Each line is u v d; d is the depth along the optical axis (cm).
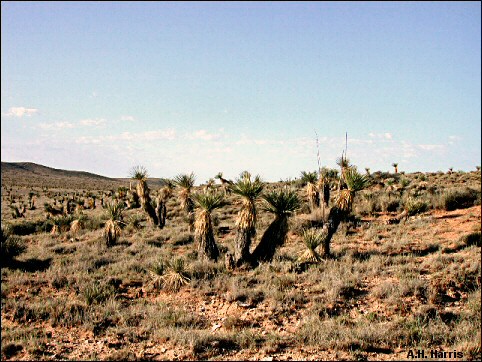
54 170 18100
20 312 1012
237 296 1098
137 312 1016
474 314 919
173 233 2123
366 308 1005
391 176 4294
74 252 1734
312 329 873
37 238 2291
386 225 1972
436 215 2122
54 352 805
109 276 1299
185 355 782
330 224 1441
